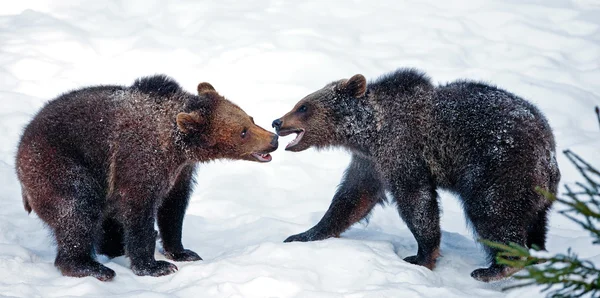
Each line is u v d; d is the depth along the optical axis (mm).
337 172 16828
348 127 12680
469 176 11461
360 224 14281
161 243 12203
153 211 11203
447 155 11820
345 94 12750
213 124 11484
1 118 17578
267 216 14359
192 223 13961
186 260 12039
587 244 12180
